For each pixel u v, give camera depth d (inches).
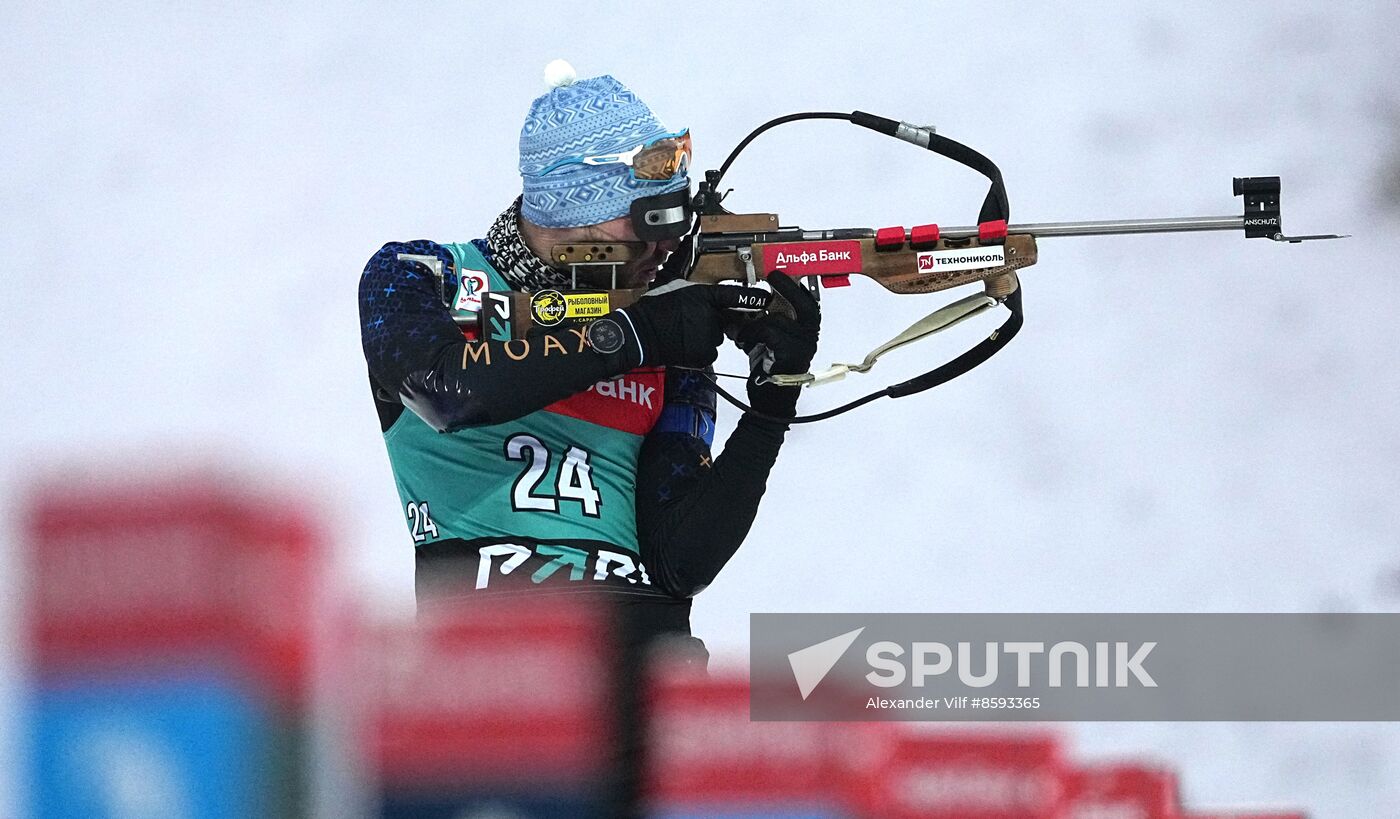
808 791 121.0
